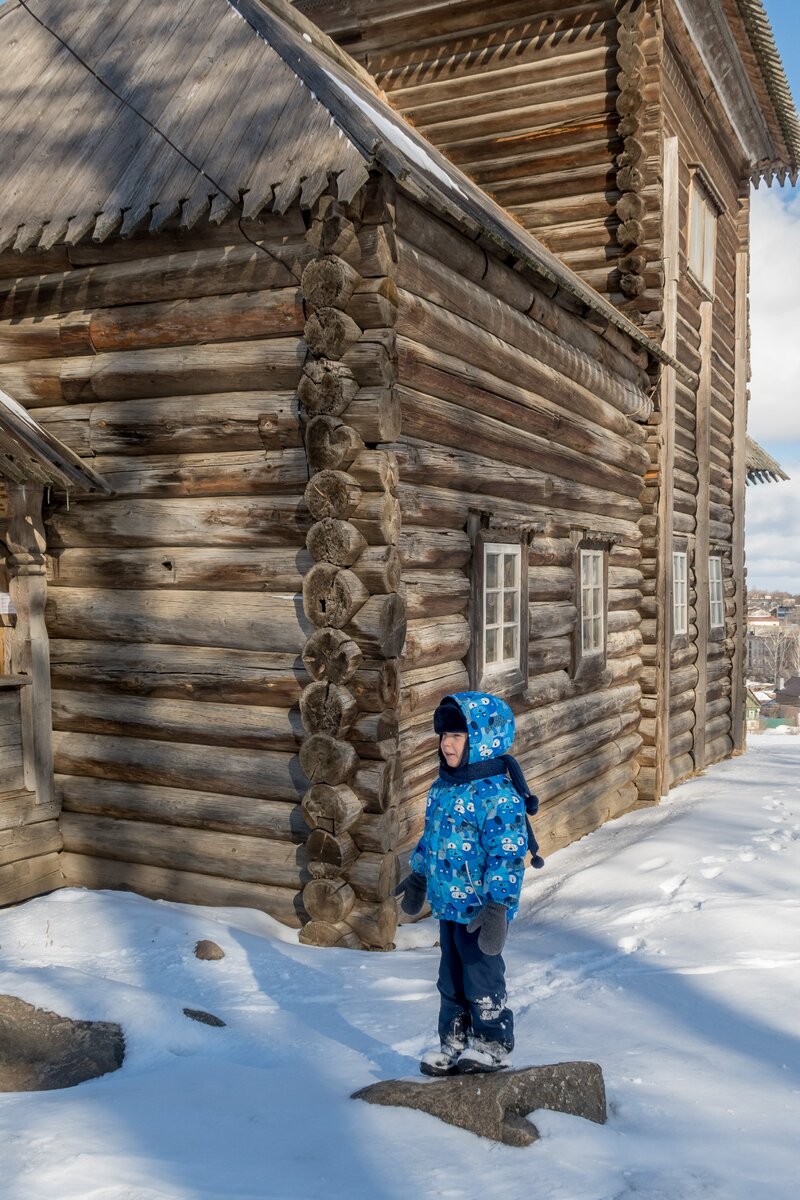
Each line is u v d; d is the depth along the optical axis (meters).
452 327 6.24
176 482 6.04
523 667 7.68
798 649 101.69
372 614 5.48
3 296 6.39
